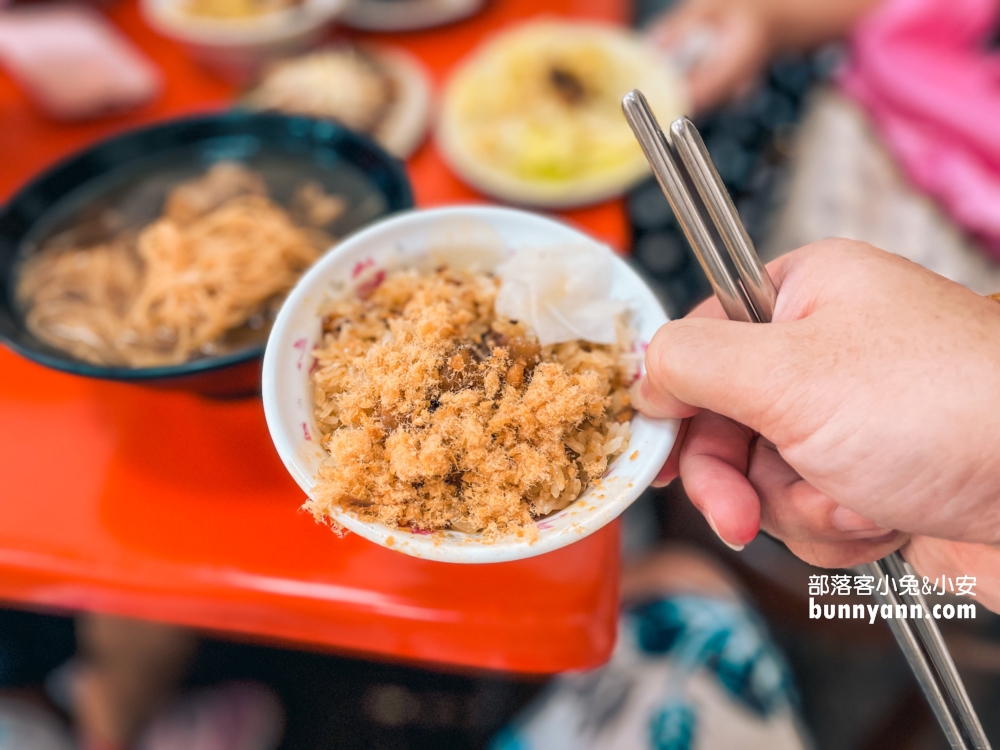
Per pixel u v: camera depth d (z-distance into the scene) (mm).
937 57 511
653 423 243
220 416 328
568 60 466
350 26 510
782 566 452
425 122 438
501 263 276
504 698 435
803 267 252
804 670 507
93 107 436
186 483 309
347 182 370
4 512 303
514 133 428
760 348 225
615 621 288
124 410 330
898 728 456
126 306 340
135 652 440
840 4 576
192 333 327
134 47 499
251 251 344
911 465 221
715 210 234
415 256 272
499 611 278
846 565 280
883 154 515
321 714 442
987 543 237
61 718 432
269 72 453
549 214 409
